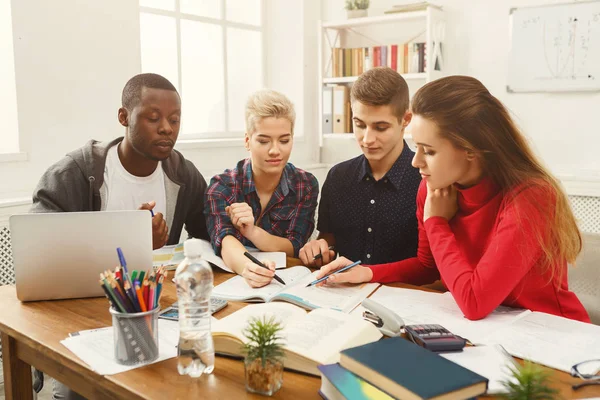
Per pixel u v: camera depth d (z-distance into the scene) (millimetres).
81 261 1266
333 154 4047
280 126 1667
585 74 3008
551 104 3146
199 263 900
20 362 1198
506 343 1013
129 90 1649
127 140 1722
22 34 2412
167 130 1658
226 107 3713
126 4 2809
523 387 687
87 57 2664
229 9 3701
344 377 767
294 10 3854
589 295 1520
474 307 1136
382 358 767
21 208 2334
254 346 832
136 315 917
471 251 1369
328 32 3883
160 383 871
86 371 932
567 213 1234
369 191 1909
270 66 4020
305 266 1643
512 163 1246
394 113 1673
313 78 3992
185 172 1876
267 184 1827
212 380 880
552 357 948
